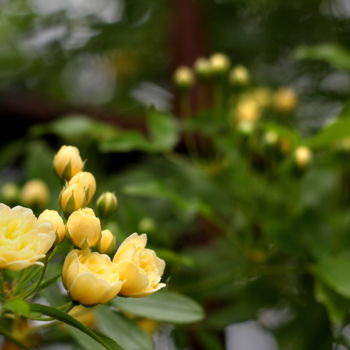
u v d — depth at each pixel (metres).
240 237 0.77
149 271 0.55
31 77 1.12
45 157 0.73
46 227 0.54
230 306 0.76
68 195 0.57
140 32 1.09
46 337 0.73
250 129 0.76
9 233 0.54
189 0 1.06
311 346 0.76
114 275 0.54
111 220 0.71
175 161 0.76
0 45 1.12
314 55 0.79
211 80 0.80
